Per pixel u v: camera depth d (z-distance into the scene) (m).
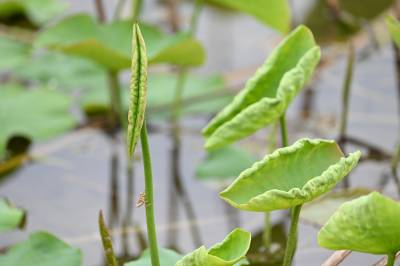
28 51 4.64
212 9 5.38
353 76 4.39
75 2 5.36
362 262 3.15
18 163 3.72
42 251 2.99
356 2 5.14
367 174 3.58
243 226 3.39
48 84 4.38
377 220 2.53
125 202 3.53
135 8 3.87
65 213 3.46
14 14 5.16
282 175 2.61
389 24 3.03
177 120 4.07
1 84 4.41
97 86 4.33
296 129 3.91
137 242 3.34
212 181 3.59
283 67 2.87
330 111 4.06
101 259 3.24
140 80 2.47
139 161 3.75
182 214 3.46
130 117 2.49
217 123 2.88
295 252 3.22
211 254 2.60
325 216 3.14
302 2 5.24
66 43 3.72
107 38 3.78
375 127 3.89
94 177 3.65
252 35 5.00
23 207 3.48
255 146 3.77
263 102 2.78
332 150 2.64
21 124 3.91
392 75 4.36
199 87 4.28
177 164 3.73
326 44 4.73
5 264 2.96
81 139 3.95
